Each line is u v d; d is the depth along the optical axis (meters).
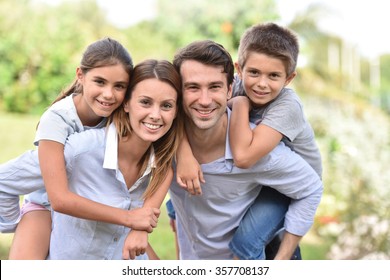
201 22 11.35
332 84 11.25
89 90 3.79
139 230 3.68
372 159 8.41
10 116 11.42
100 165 3.76
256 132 3.98
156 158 3.84
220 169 4.07
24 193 3.84
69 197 3.58
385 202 7.89
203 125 3.76
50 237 4.00
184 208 4.31
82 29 11.77
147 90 3.64
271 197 4.37
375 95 11.01
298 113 4.10
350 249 7.68
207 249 4.47
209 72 3.69
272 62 4.03
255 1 10.98
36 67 11.55
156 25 11.81
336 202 8.18
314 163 4.50
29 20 11.52
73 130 3.84
